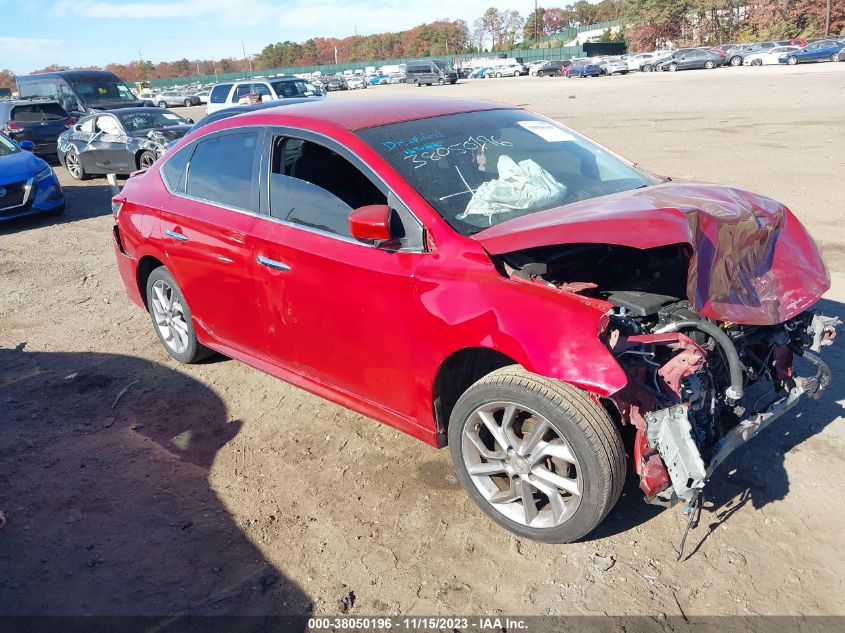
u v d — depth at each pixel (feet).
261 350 13.57
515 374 9.37
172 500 11.50
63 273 25.64
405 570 9.68
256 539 10.46
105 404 14.96
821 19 217.15
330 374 12.14
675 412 8.50
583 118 66.85
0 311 21.54
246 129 13.35
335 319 11.50
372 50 513.86
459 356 10.23
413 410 10.89
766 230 10.24
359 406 11.86
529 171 11.77
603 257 11.10
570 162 12.66
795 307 10.00
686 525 10.17
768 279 10.11
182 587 9.57
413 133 11.89
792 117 56.44
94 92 68.95
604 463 8.82
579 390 8.96
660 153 42.83
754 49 157.28
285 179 12.35
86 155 47.83
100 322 20.13
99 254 28.27
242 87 64.28
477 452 10.37
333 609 9.09
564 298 8.90
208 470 12.34
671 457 8.50
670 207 9.31
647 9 284.41
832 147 41.09
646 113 67.67
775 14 232.73
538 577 9.39
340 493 11.46
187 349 16.08
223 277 13.57
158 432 13.71
